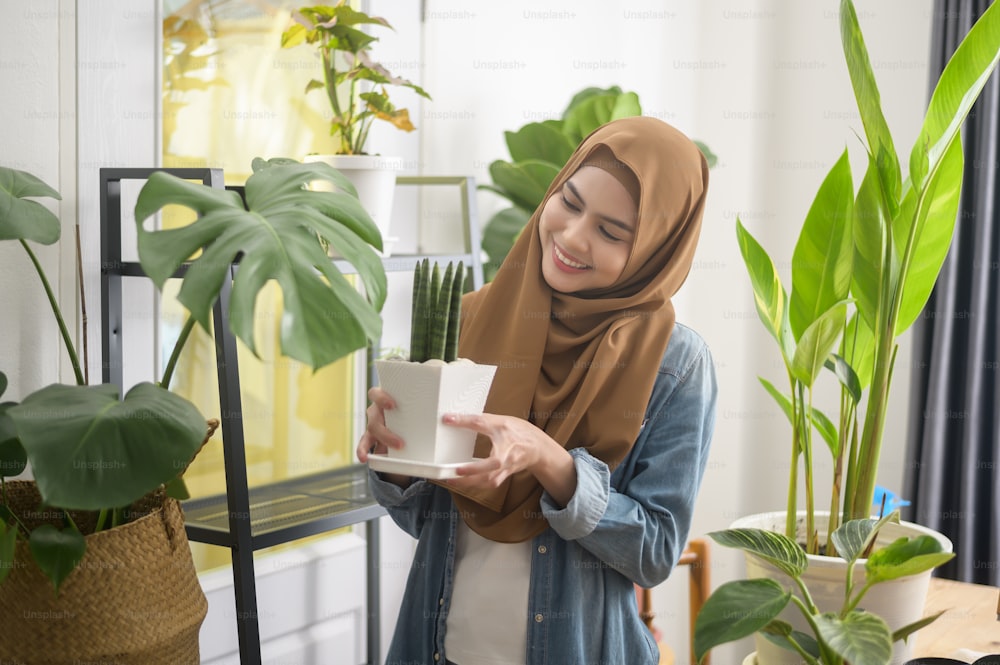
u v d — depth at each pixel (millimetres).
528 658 1296
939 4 2855
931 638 1586
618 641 1328
